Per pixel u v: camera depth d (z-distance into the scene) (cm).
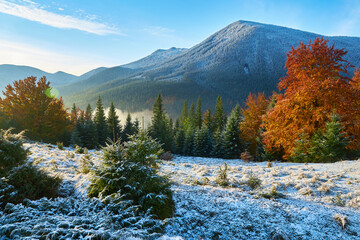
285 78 2202
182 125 7156
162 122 5084
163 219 542
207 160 2453
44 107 2944
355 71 2616
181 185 832
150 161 657
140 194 577
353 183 955
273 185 928
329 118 1741
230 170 1351
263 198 734
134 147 639
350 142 1680
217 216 576
